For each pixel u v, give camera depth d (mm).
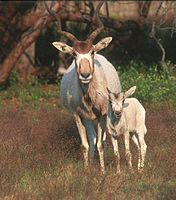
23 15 56531
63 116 39469
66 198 23438
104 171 27172
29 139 33500
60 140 32562
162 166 27750
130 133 30484
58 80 56562
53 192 23609
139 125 28797
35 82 54594
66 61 59625
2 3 57000
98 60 30969
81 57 27219
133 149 31625
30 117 40250
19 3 57875
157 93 42125
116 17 70938
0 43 57875
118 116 27125
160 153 29938
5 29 57500
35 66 59781
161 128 34500
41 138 33531
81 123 29812
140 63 55406
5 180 25453
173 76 44500
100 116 29156
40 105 46594
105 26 56344
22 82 55125
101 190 24016
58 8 50938
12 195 23500
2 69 51969
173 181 26109
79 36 60875
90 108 28859
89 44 27625
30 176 26594
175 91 42625
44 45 61031
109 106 27797
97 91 28547
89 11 58250
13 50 51625
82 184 24766
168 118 36906
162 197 23656
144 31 58562
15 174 26469
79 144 32750
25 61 57781
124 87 43125
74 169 27297
